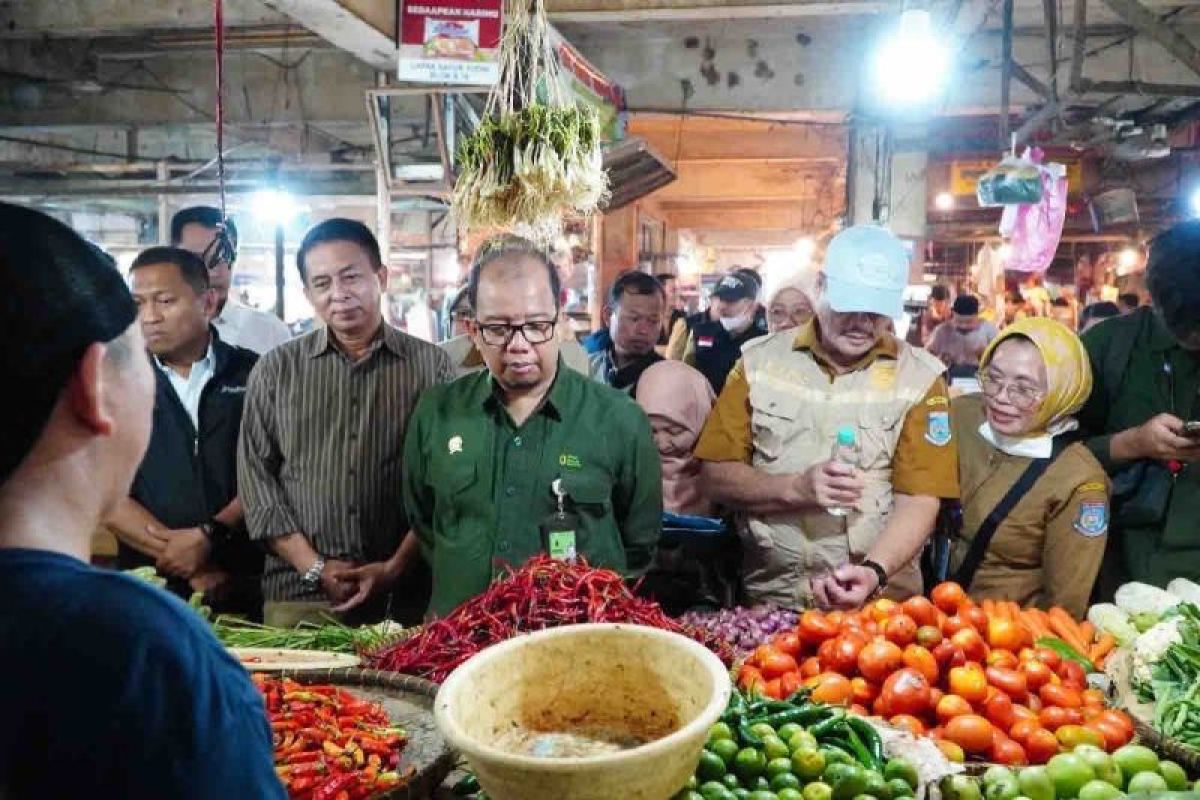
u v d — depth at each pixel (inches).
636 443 98.5
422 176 261.4
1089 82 234.8
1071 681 85.0
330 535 113.5
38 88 343.0
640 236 542.9
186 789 31.8
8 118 350.0
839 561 108.8
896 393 108.4
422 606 118.4
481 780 48.2
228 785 32.8
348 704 68.7
